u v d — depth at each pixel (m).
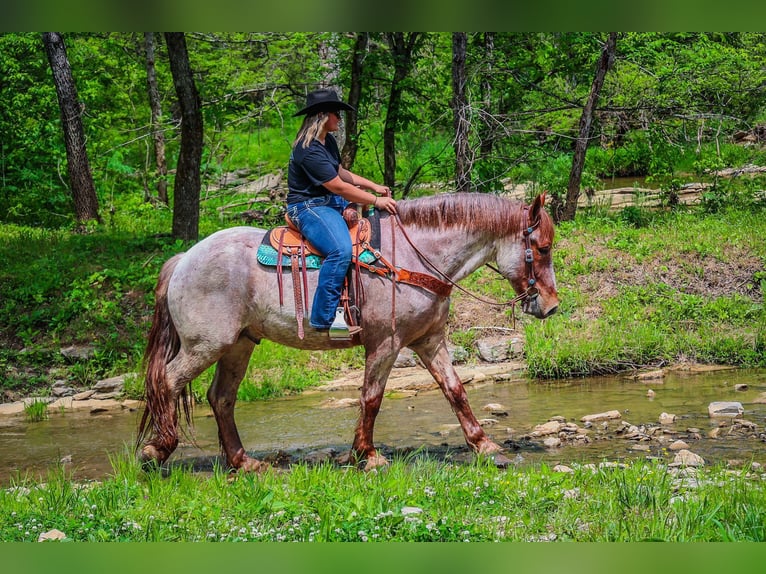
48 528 5.40
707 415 8.86
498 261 7.39
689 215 17.58
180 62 15.78
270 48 20.98
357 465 7.04
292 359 11.89
